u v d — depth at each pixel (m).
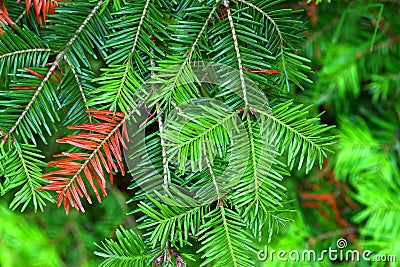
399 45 0.85
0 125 0.57
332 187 0.89
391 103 0.89
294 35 0.60
